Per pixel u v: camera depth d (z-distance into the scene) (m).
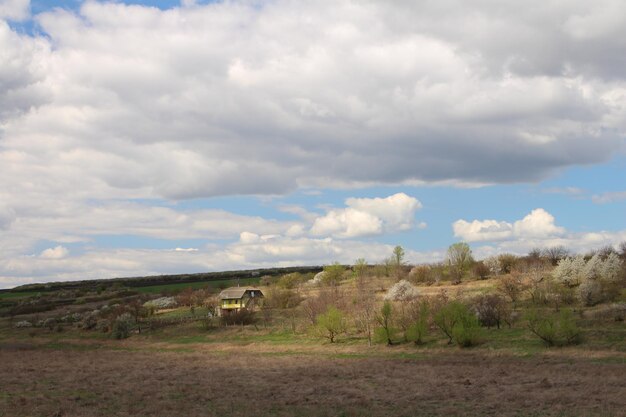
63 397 41.06
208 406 37.41
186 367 62.22
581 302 86.81
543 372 50.84
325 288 126.50
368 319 83.44
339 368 58.88
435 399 39.34
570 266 102.25
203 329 103.94
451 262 137.12
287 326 99.88
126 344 97.56
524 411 34.25
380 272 155.38
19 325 118.31
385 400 39.19
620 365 53.22
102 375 55.28
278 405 37.66
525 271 112.12
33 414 34.44
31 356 80.38
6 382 50.00
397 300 106.19
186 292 147.25
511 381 46.59
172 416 34.03
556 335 66.12
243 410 35.84
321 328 87.38
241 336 95.81
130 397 41.09
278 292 125.31
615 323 71.75
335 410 35.88
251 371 57.72
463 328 71.12
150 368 61.66
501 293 100.06
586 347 63.91
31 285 192.88
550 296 89.81
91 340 102.81
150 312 121.62
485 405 36.56
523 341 69.94
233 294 123.38
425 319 79.12
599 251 130.12
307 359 69.00
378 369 57.28
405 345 77.25
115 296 163.50
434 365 59.78
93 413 34.69
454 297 96.50
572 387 42.22
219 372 57.16
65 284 196.25
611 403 35.41
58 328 112.75
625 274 96.12
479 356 65.25
